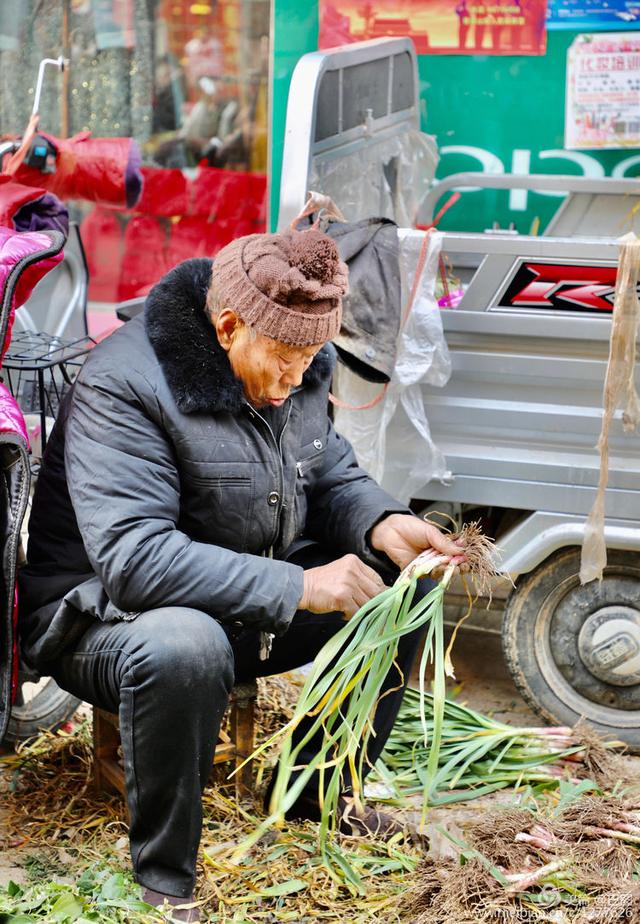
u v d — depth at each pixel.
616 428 3.09
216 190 5.36
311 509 2.77
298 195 3.04
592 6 4.41
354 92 3.55
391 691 2.64
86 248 5.44
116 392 2.36
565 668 3.25
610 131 4.52
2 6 5.30
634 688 3.22
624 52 4.44
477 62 4.54
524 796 2.86
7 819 2.72
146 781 2.33
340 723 2.68
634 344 2.92
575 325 3.02
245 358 2.31
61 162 3.49
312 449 2.57
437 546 2.54
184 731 2.29
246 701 2.79
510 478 3.16
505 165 4.63
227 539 2.49
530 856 2.51
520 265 3.02
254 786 2.86
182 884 2.38
